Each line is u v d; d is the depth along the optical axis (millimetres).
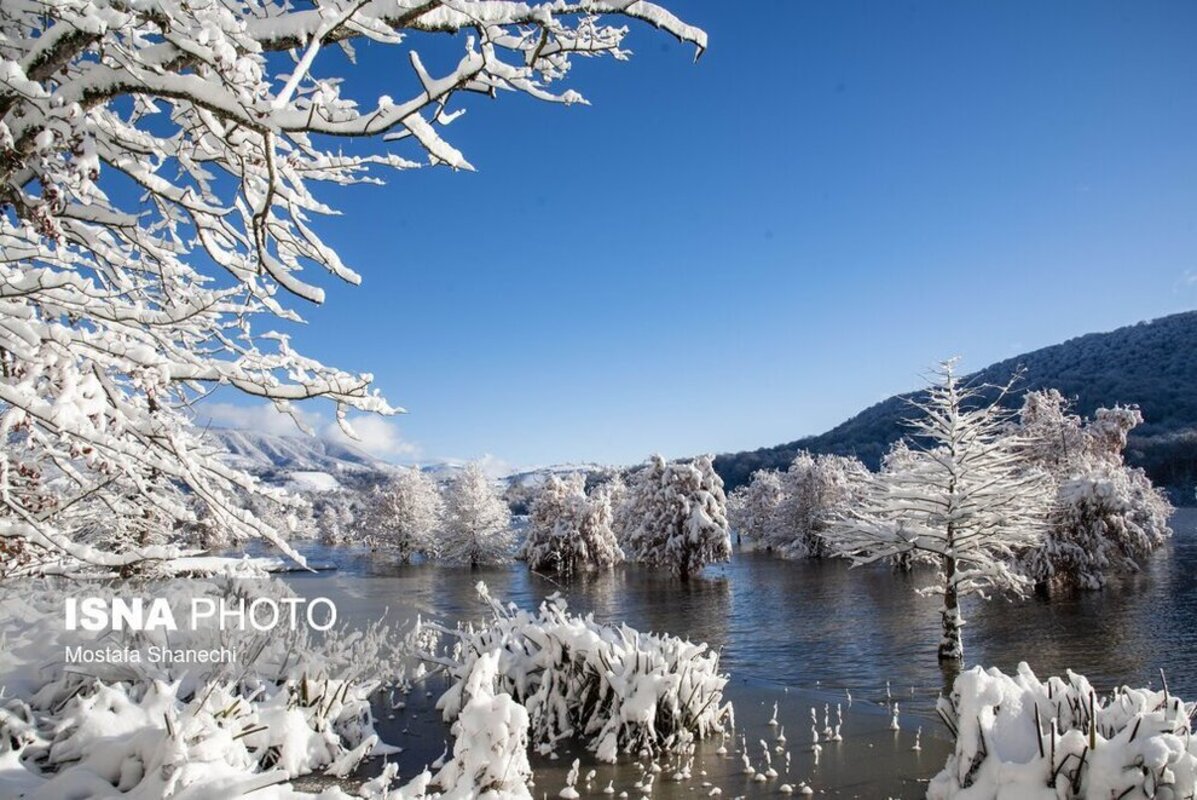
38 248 3617
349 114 3402
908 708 12805
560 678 11023
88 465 3439
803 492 51281
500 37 4117
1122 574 30062
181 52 3457
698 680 10672
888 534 17969
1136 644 17594
